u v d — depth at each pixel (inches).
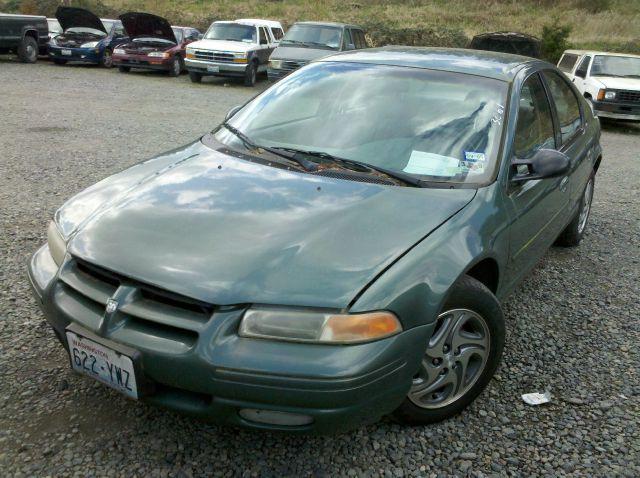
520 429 108.3
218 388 82.0
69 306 93.2
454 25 1192.8
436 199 107.7
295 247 90.8
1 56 769.6
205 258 88.5
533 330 146.5
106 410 105.5
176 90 578.9
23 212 206.5
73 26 741.9
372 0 1417.3
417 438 104.1
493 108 127.6
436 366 102.0
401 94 132.8
